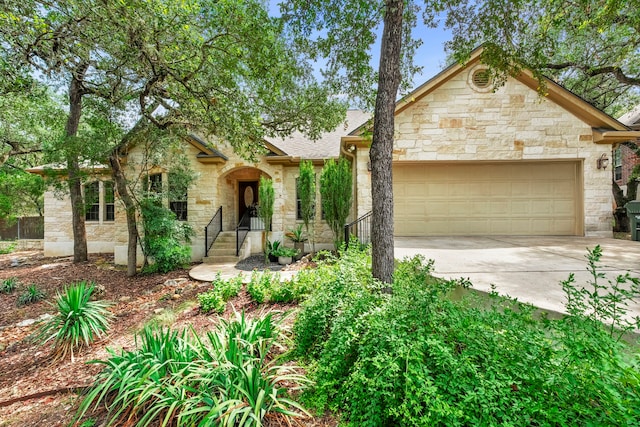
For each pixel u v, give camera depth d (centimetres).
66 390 344
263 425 237
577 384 165
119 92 745
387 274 386
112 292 739
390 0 389
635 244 660
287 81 687
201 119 737
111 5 427
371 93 531
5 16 400
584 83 1162
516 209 868
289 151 1181
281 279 670
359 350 244
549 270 419
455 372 189
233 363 275
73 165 825
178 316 537
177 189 963
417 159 816
